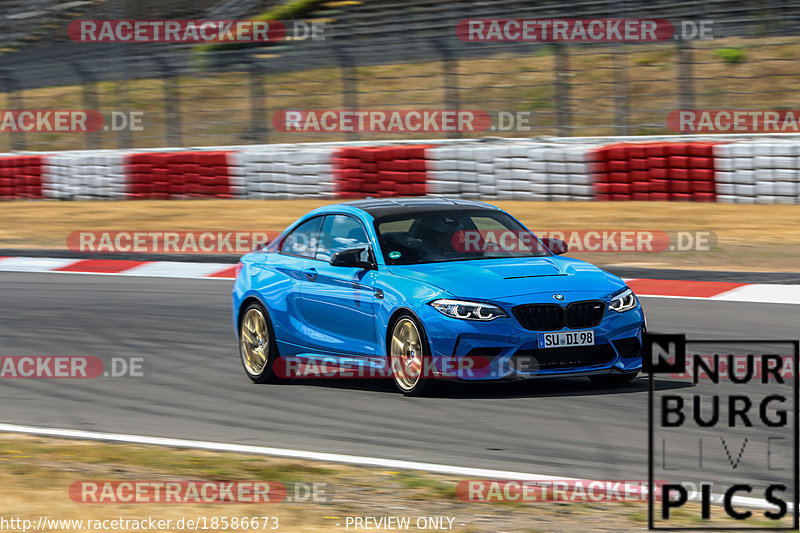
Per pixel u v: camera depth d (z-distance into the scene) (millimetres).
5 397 29438
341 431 24000
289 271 30328
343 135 89125
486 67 94500
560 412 24812
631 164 63969
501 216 30234
